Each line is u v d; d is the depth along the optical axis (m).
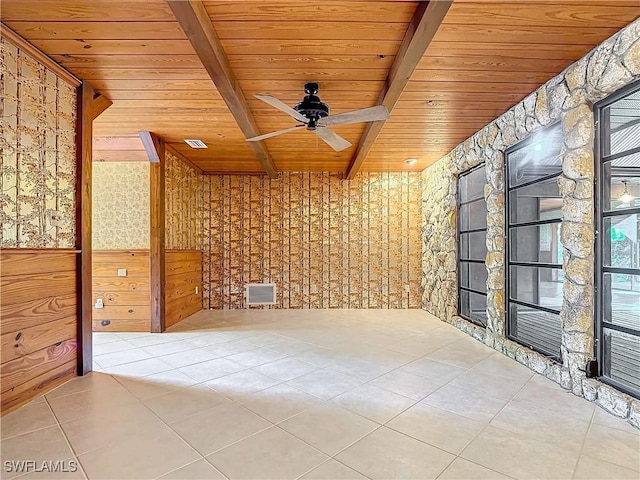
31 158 2.56
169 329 4.88
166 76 2.97
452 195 5.21
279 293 6.51
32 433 2.12
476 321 4.71
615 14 2.17
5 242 2.36
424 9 2.01
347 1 2.04
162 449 1.97
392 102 3.17
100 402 2.55
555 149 3.59
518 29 2.32
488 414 2.39
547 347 3.38
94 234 4.80
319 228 6.54
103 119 3.95
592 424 2.26
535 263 3.38
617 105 2.69
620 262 2.78
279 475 1.75
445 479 1.73
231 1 2.03
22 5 2.07
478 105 3.57
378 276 6.54
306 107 3.00
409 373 3.16
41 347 2.65
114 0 2.03
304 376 3.07
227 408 2.47
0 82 2.30
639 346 3.55
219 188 6.50
